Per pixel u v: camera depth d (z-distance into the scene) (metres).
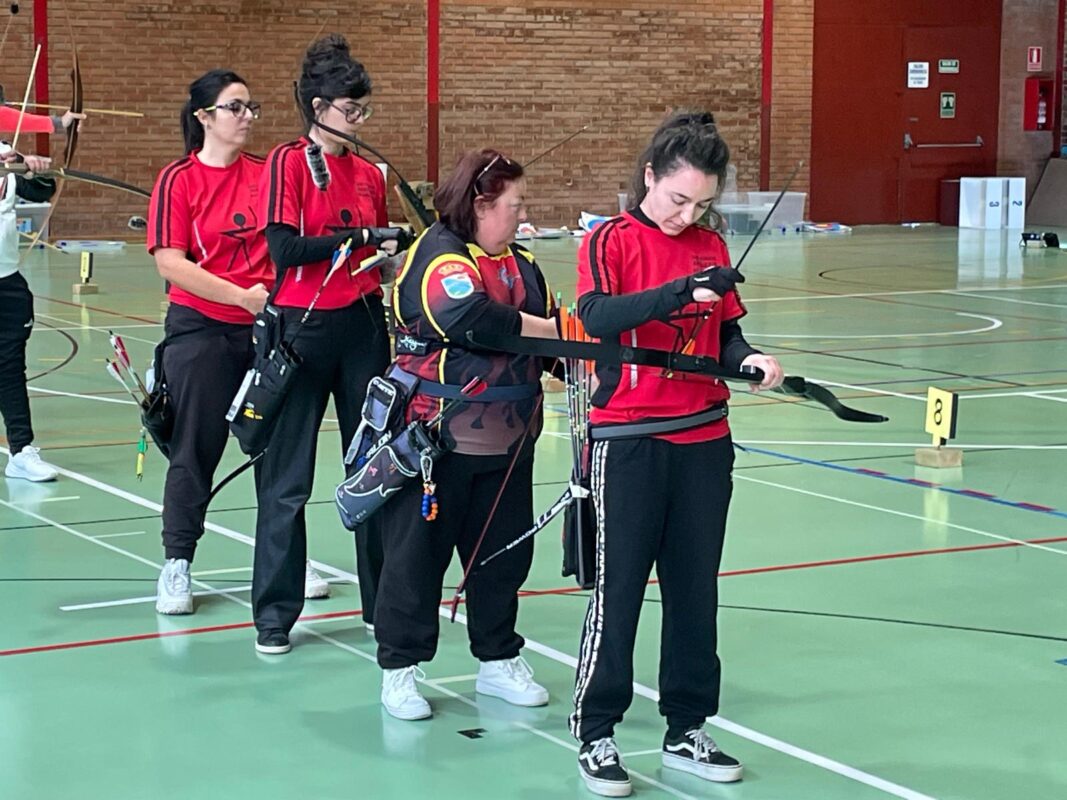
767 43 22.55
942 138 23.61
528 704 4.15
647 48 21.92
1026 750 3.80
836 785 3.58
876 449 7.75
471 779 3.62
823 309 13.59
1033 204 24.20
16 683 4.29
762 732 3.93
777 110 22.75
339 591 5.31
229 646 4.67
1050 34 23.92
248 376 4.50
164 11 19.05
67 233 18.98
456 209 3.87
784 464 7.38
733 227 21.67
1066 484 6.95
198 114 4.87
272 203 4.45
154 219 4.83
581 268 3.50
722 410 3.59
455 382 3.88
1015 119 23.94
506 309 3.83
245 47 19.52
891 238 21.41
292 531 4.57
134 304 13.52
